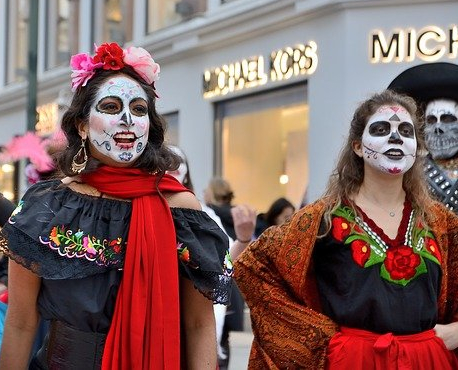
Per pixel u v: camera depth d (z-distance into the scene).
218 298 2.56
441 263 3.25
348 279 3.17
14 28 17.84
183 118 12.25
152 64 2.66
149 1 13.18
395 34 9.33
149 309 2.47
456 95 4.20
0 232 2.52
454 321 3.33
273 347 3.31
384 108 3.35
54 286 2.48
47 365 2.54
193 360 2.59
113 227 2.51
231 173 11.38
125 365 2.44
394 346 3.10
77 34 15.17
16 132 17.06
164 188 2.59
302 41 10.10
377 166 3.29
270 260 3.38
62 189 2.57
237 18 10.88
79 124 2.63
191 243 2.55
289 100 10.45
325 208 3.30
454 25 9.20
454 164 4.19
